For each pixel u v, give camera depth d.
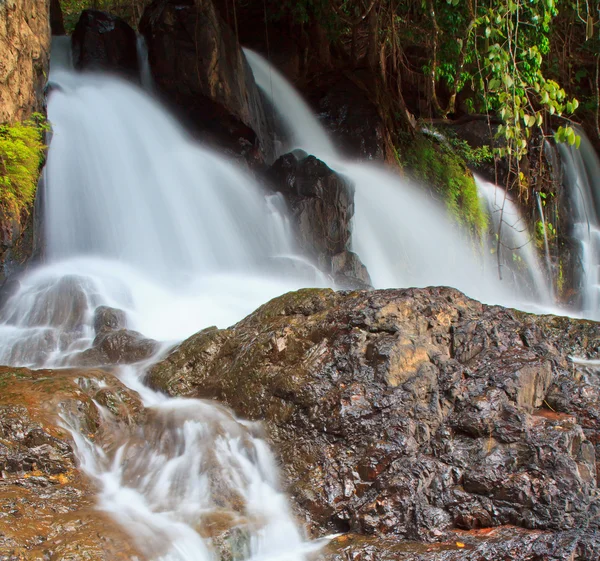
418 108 21.19
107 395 6.32
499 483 5.57
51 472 5.51
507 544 5.17
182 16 14.75
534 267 19.91
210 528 5.23
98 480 5.71
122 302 9.52
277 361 6.77
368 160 17.53
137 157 13.34
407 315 6.75
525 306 18.23
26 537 4.68
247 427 6.33
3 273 9.30
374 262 16.28
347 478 5.85
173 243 12.79
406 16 19.16
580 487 5.52
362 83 18.94
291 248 13.75
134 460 5.98
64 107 12.58
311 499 5.76
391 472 5.71
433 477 5.69
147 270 11.49
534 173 20.23
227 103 14.81
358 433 6.06
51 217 11.63
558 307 20.02
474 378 6.39
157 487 5.71
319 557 5.23
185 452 6.01
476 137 20.59
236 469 5.91
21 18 9.42
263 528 5.38
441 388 6.30
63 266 10.70
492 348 6.72
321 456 6.03
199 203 13.37
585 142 22.22
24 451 5.51
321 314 6.98
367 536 5.45
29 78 9.59
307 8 19.53
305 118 18.47
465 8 16.78
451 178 18.69
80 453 5.82
